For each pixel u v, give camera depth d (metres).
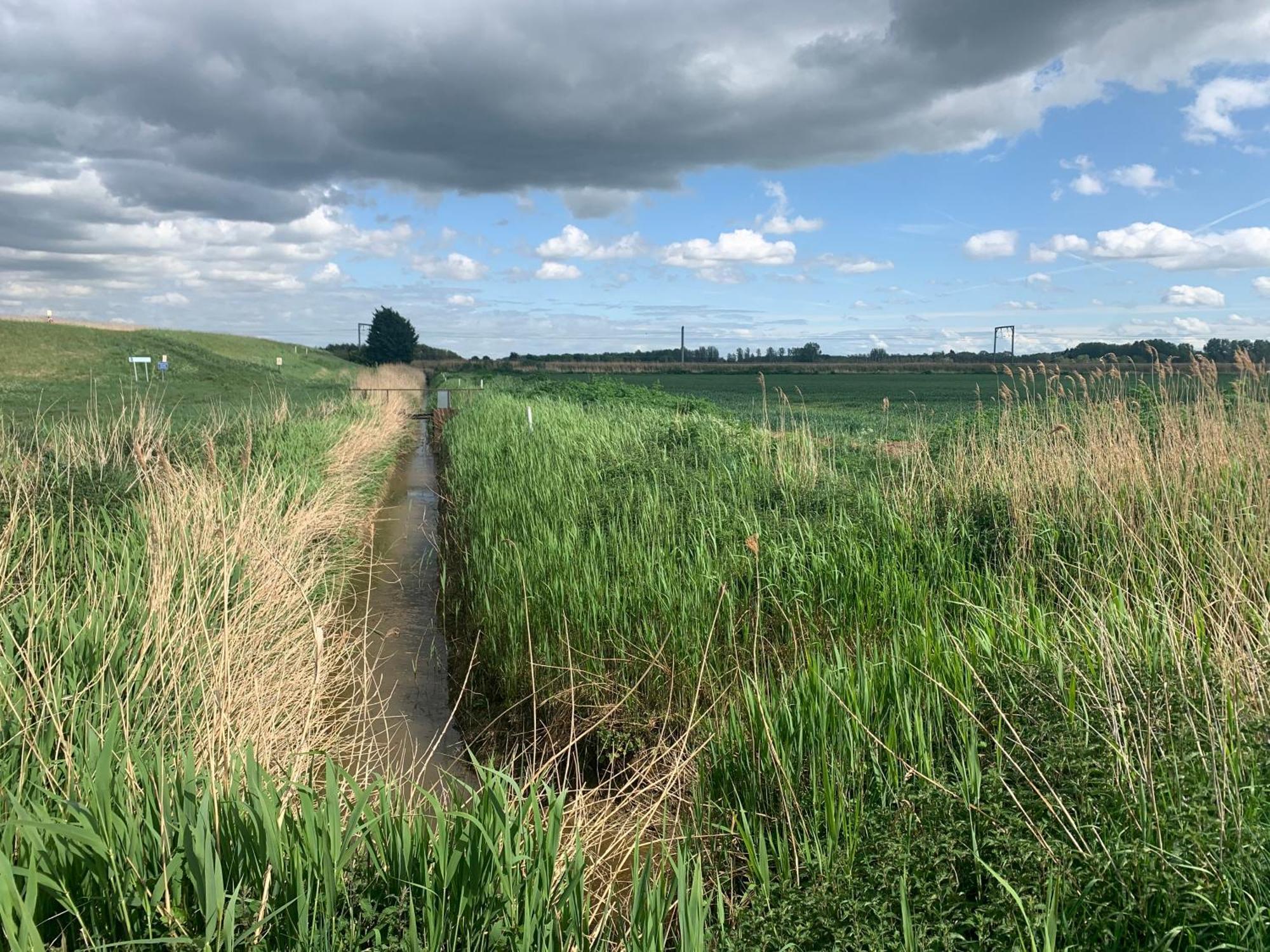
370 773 5.18
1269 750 3.48
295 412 21.22
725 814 4.22
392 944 2.55
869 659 5.15
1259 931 2.56
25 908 2.27
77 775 3.21
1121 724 3.63
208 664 4.70
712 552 7.52
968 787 3.60
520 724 6.02
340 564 9.73
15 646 4.35
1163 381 9.75
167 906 2.51
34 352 45.59
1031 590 5.83
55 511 7.65
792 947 2.90
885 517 8.03
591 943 3.00
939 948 2.81
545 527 8.45
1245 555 5.54
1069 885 2.96
